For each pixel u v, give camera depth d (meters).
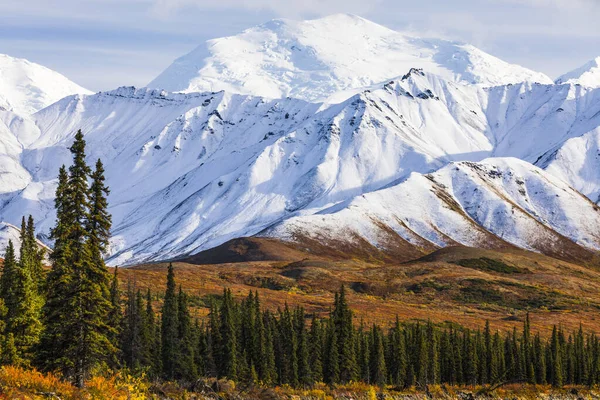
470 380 116.25
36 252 81.88
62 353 50.72
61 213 51.59
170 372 89.44
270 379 90.62
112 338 71.88
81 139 52.38
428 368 110.62
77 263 50.88
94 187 52.59
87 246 51.44
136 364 77.94
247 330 101.88
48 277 51.38
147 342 86.00
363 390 63.94
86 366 50.56
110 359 53.91
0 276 74.31
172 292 95.25
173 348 90.62
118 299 73.62
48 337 50.84
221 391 49.06
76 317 50.94
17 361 55.50
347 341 101.19
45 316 51.69
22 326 61.97
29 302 62.91
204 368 93.31
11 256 68.31
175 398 44.47
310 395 55.34
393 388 71.50
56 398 38.09
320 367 98.81
